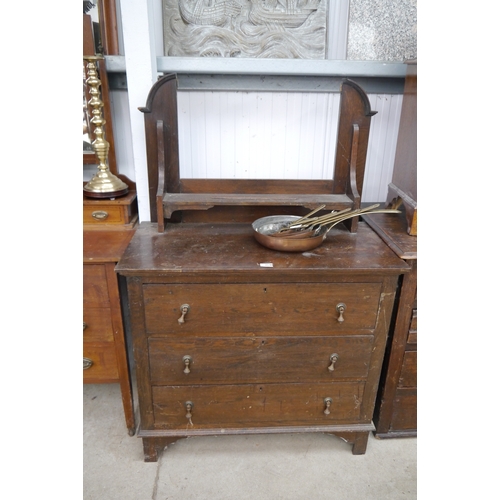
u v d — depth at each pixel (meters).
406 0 1.52
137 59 1.39
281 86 1.58
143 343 1.28
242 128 1.64
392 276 1.24
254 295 1.23
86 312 1.38
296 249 1.29
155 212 1.53
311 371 1.35
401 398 1.50
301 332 1.29
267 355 1.32
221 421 1.42
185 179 1.54
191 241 1.38
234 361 1.32
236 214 1.59
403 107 1.55
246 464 1.47
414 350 1.41
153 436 1.40
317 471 1.44
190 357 1.30
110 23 1.49
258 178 1.70
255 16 1.52
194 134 1.64
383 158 1.75
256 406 1.40
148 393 1.35
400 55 1.58
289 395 1.39
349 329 1.30
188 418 1.39
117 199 1.52
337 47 1.60
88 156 1.64
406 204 1.44
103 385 1.84
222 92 1.58
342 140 1.46
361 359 1.35
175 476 1.41
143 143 1.49
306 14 1.53
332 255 1.28
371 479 1.42
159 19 1.51
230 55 1.55
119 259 1.30
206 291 1.22
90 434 1.58
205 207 1.40
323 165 1.72
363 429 1.44
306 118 1.64
